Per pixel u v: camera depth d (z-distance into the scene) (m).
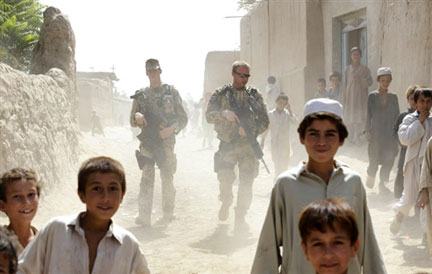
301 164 3.27
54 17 12.59
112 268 2.94
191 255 6.30
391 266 5.65
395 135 8.31
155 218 8.56
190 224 8.04
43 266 2.95
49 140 9.03
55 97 10.23
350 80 12.97
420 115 6.57
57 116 10.05
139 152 8.06
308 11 15.84
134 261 3.06
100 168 2.91
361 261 3.14
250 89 7.57
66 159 10.13
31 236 3.60
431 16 10.16
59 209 8.20
